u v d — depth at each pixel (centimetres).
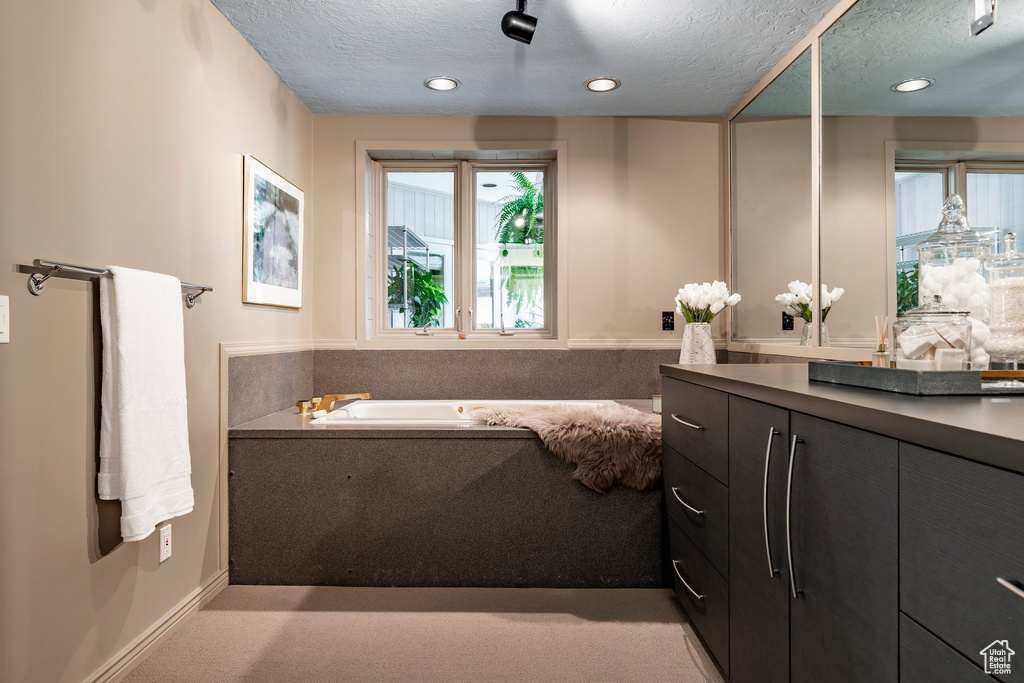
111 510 168
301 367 326
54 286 146
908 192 187
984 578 71
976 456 71
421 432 241
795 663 121
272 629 203
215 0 224
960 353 117
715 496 168
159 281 172
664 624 207
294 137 318
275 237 284
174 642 194
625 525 239
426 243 375
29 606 139
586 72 291
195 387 216
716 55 273
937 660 79
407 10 233
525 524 240
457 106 336
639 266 351
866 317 211
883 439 92
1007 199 149
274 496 241
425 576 241
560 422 240
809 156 253
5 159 131
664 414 223
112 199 167
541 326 374
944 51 172
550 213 371
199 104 216
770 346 293
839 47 228
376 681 171
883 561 92
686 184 351
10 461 133
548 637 198
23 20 136
